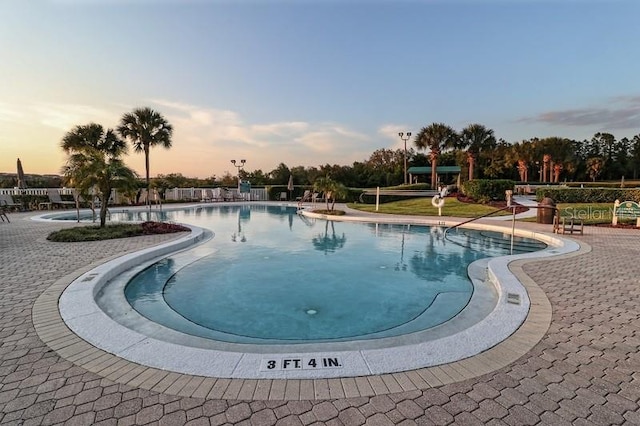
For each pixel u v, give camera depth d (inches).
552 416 76.5
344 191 659.4
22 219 518.3
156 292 202.7
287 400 82.4
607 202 659.4
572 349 110.6
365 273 248.1
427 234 433.7
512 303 154.8
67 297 159.9
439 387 88.3
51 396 83.6
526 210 646.5
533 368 98.3
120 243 313.6
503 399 83.0
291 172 1488.7
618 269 218.2
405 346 110.9
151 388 87.2
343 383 89.8
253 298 193.5
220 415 76.4
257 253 314.0
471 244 366.3
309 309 177.0
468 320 152.2
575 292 171.6
